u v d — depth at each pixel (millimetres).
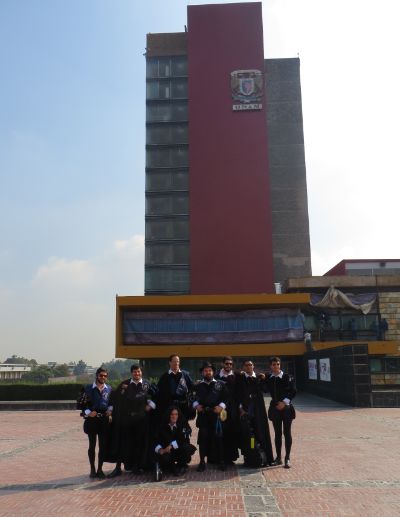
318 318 38656
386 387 33781
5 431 16219
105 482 8375
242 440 9297
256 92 61562
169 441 8625
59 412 24109
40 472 9422
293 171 63188
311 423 16625
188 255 58219
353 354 23391
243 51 62562
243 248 57781
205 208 59094
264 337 36938
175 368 9164
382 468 9203
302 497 7254
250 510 6645
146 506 6871
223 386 9203
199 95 61781
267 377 9617
